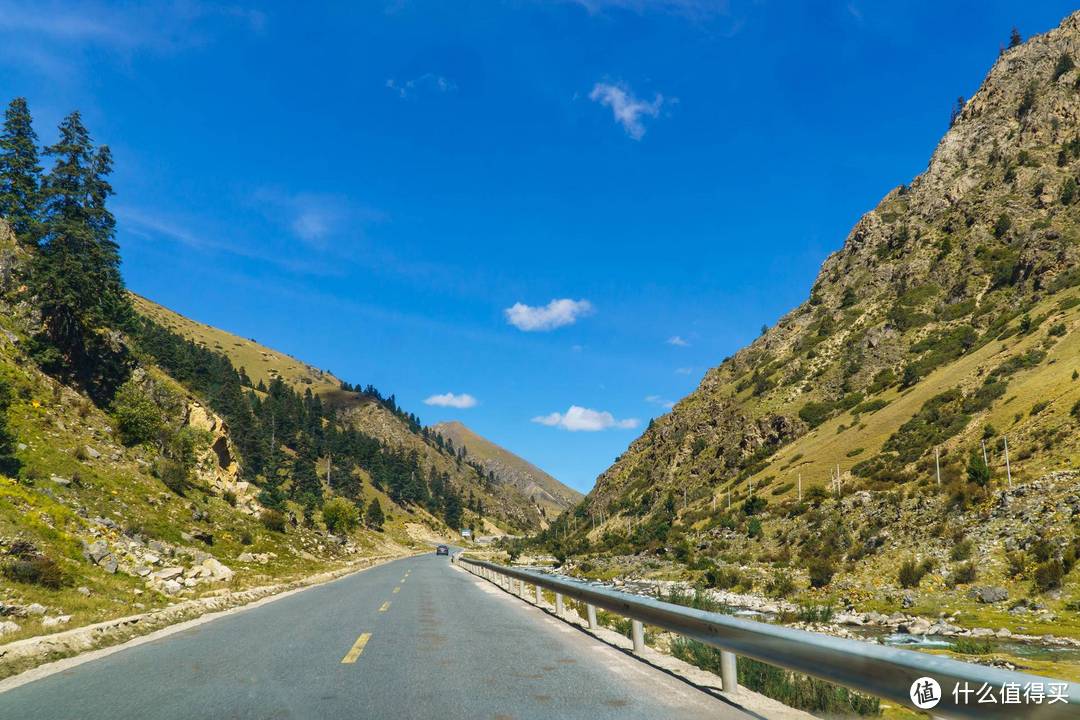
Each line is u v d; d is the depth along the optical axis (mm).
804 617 28938
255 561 34094
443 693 6785
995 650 20531
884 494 52281
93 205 57500
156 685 7160
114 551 21609
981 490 41219
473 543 196375
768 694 7242
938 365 102312
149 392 53094
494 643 10500
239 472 65500
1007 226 131625
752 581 45875
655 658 9094
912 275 142125
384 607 16641
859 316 148750
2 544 16281
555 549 126000
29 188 57469
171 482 40938
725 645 6699
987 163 163750
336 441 193500
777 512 69312
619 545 103062
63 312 46500
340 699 6500
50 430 34000
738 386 155750
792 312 185875
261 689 6953
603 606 11273
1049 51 181875
